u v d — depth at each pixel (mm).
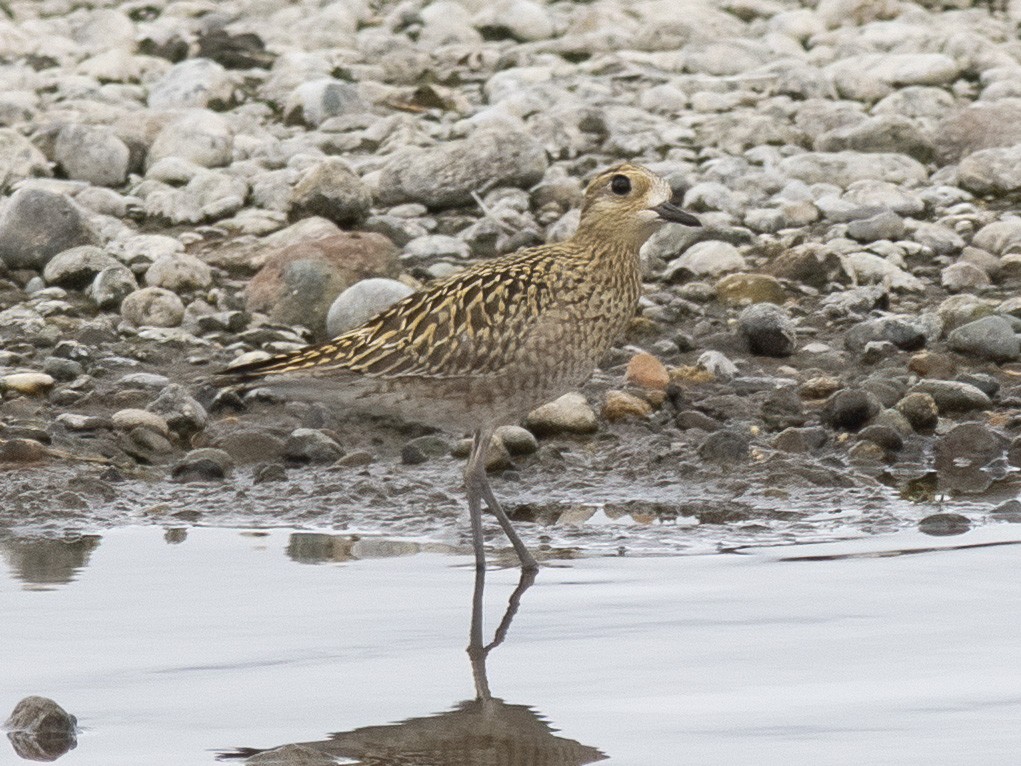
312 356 10930
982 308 15227
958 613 9445
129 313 15820
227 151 20141
